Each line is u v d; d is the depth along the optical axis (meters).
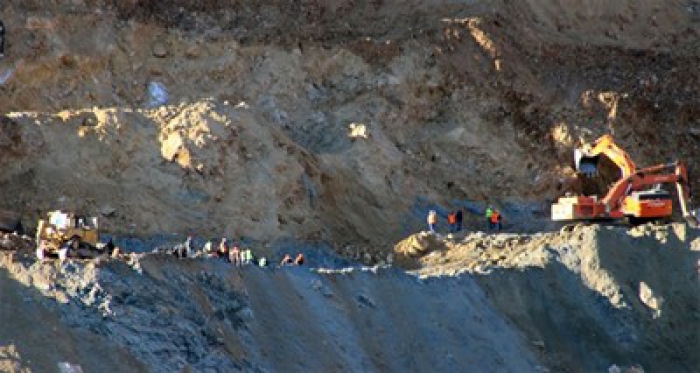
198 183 85.69
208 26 102.94
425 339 70.31
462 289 74.69
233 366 60.25
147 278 60.47
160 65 97.81
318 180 91.62
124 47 97.12
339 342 66.31
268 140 89.56
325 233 89.25
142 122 87.81
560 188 101.75
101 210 82.19
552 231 94.75
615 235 79.81
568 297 77.50
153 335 58.59
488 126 103.62
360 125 97.25
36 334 56.19
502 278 76.88
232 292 63.91
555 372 73.38
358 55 103.31
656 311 76.94
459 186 99.69
